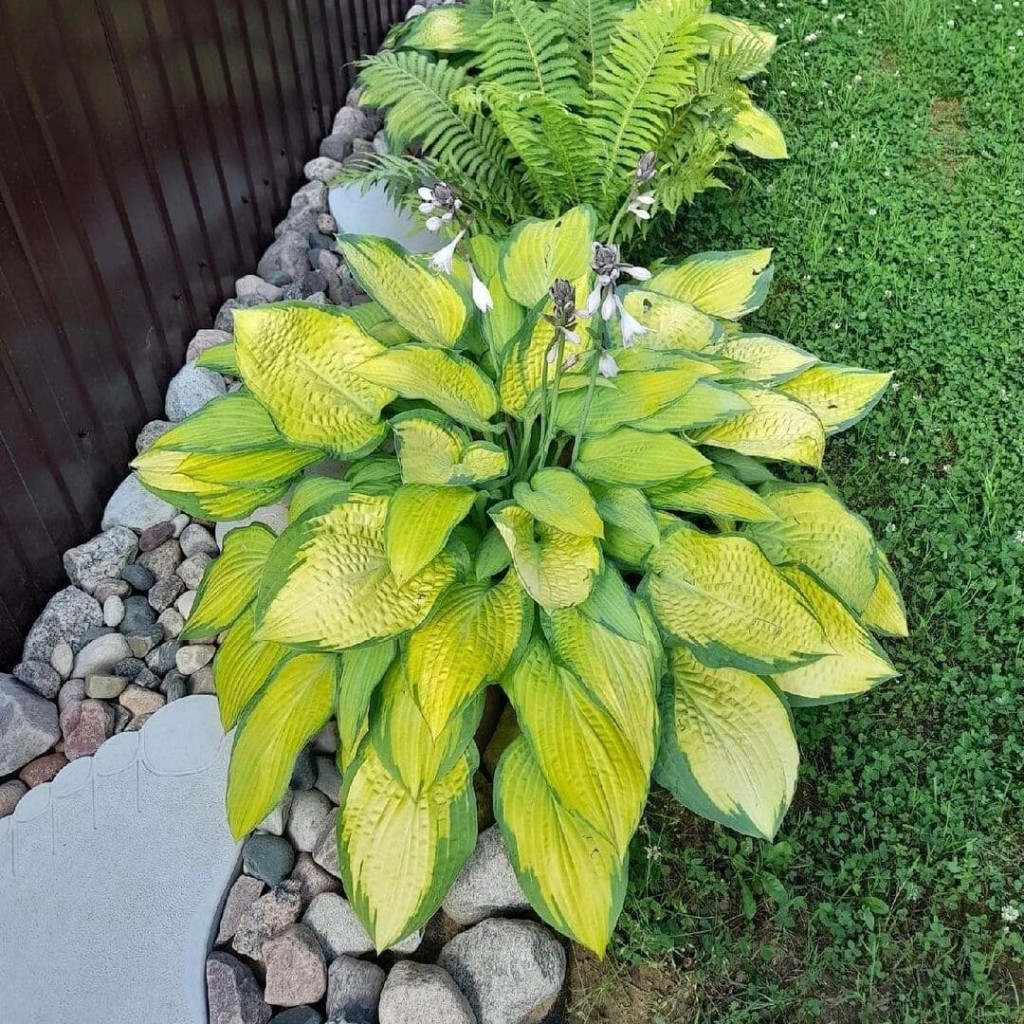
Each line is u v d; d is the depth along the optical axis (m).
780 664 2.11
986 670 2.69
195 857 2.24
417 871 2.03
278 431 2.30
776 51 4.73
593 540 2.16
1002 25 4.84
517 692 2.07
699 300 2.97
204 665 2.59
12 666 2.62
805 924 2.24
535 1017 2.12
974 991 2.13
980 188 4.05
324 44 4.17
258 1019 2.05
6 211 2.29
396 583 2.12
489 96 3.35
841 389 2.78
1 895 2.18
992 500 2.98
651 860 2.32
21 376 2.43
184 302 3.22
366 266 2.57
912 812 2.41
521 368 2.39
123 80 2.69
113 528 2.82
